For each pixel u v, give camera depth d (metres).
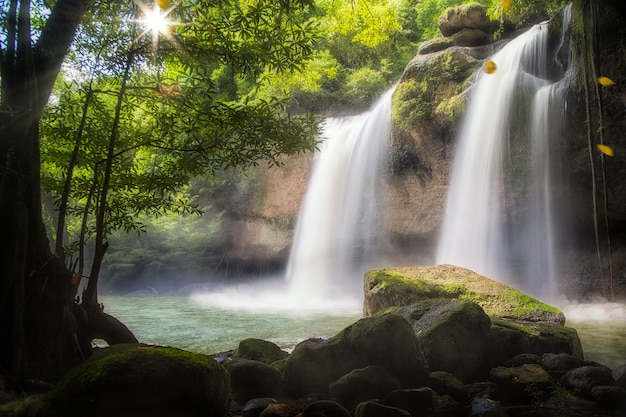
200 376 3.24
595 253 14.60
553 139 14.01
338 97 25.45
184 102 4.93
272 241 23.92
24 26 3.78
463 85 16.83
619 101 12.13
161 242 25.59
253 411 4.10
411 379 4.58
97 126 5.54
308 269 21.97
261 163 23.69
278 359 5.78
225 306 16.33
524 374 5.01
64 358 3.84
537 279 15.62
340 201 21.08
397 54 26.92
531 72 15.08
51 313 3.77
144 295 23.45
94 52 5.32
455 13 18.55
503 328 6.04
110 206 5.93
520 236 15.59
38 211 3.83
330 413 3.77
